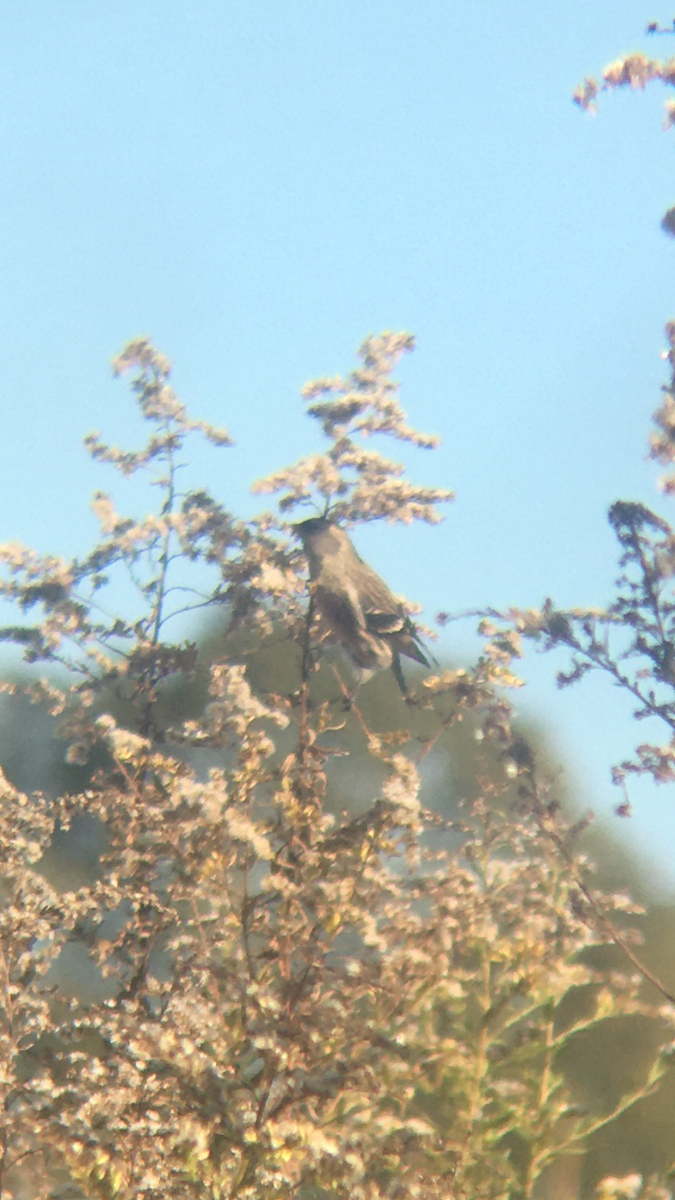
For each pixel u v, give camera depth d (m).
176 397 12.23
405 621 12.22
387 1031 10.36
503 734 11.16
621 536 10.06
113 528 11.96
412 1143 10.00
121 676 11.67
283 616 11.84
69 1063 10.05
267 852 9.64
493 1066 11.05
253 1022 9.84
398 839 10.12
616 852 26.72
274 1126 9.41
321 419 11.49
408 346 11.60
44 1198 9.68
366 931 9.90
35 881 10.16
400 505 11.32
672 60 8.56
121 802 10.53
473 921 10.38
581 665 10.18
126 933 10.52
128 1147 9.48
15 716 36.12
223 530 11.93
